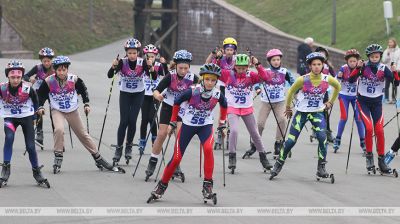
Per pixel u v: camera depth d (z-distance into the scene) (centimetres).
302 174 1450
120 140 1454
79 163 1502
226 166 1512
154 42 6159
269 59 1617
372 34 4078
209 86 1143
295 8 5266
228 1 5994
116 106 2481
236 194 1256
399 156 1712
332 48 4147
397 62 2606
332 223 1078
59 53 7494
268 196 1247
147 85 1530
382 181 1401
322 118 1380
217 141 1720
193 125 1161
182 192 1261
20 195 1207
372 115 1476
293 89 1380
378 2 4512
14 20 7681
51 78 1387
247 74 1438
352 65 1698
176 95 1320
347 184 1364
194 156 1623
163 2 6159
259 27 5050
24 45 7444
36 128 1672
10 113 1263
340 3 4922
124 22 8512
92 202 1173
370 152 1462
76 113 1405
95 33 8100
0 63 3866
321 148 1373
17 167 1439
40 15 7944
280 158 1387
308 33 4678
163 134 1330
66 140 1791
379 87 1470
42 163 1488
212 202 1188
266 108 1622
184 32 5984
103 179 1353
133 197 1214
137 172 1427
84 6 8462
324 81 1361
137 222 1059
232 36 5397
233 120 1437
